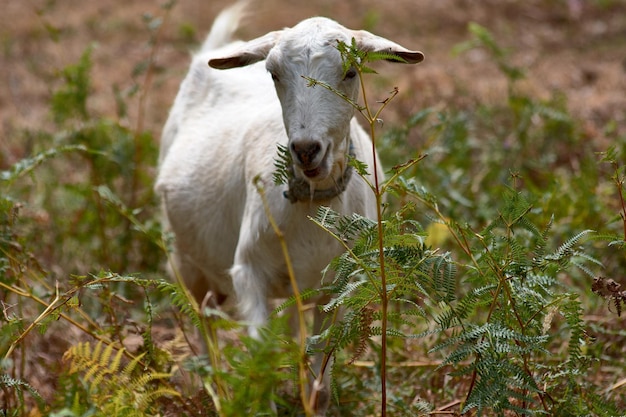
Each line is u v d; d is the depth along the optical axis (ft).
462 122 48.19
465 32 78.84
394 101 57.21
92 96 63.98
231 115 33.58
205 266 34.09
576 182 40.09
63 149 34.60
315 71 25.86
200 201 32.99
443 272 24.16
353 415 29.09
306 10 81.76
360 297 23.44
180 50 74.08
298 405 28.81
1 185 41.29
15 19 81.82
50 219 42.80
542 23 80.89
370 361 31.96
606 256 35.94
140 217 41.37
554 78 65.98
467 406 22.72
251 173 30.04
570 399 24.34
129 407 22.25
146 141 43.73
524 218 24.48
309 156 25.44
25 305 35.04
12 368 27.17
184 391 27.99
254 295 29.50
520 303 23.99
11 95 65.16
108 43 76.64
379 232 22.30
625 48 73.67
